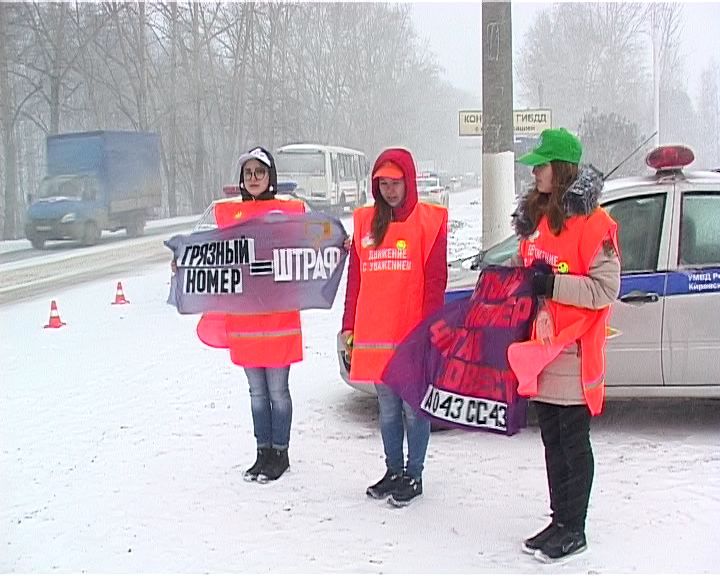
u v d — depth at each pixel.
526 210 4.68
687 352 6.29
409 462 5.38
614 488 5.45
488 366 4.77
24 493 5.66
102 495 5.60
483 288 4.84
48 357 10.07
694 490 5.39
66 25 44.38
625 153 34.91
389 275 5.25
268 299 5.76
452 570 4.46
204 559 4.64
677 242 6.32
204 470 6.03
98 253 26.34
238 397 7.91
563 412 4.56
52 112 43.25
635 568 4.41
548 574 4.38
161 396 8.02
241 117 51.97
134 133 32.66
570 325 4.49
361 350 5.32
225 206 5.98
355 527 5.02
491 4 8.49
